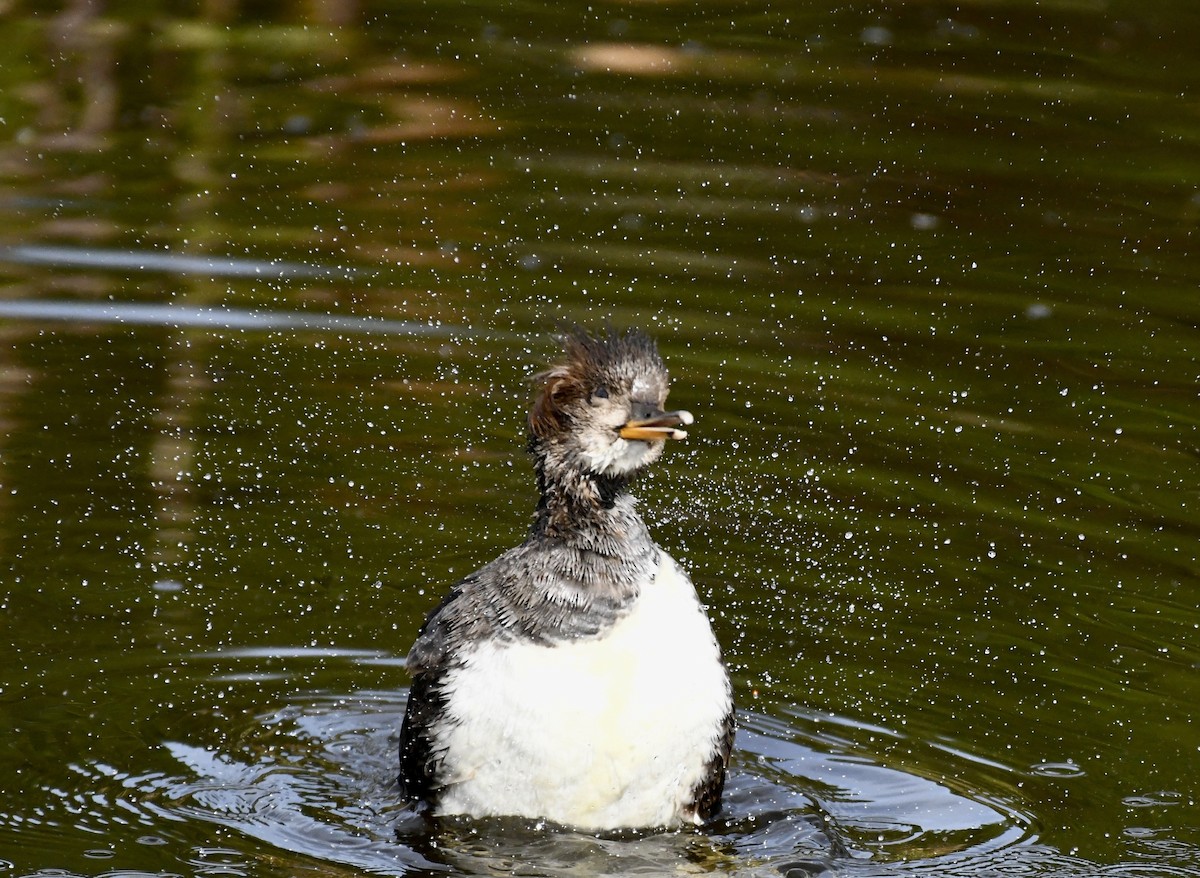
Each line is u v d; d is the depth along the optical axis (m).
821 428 13.70
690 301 15.32
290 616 11.36
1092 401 14.30
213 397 14.00
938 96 19.67
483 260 15.92
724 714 8.96
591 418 9.04
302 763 9.78
